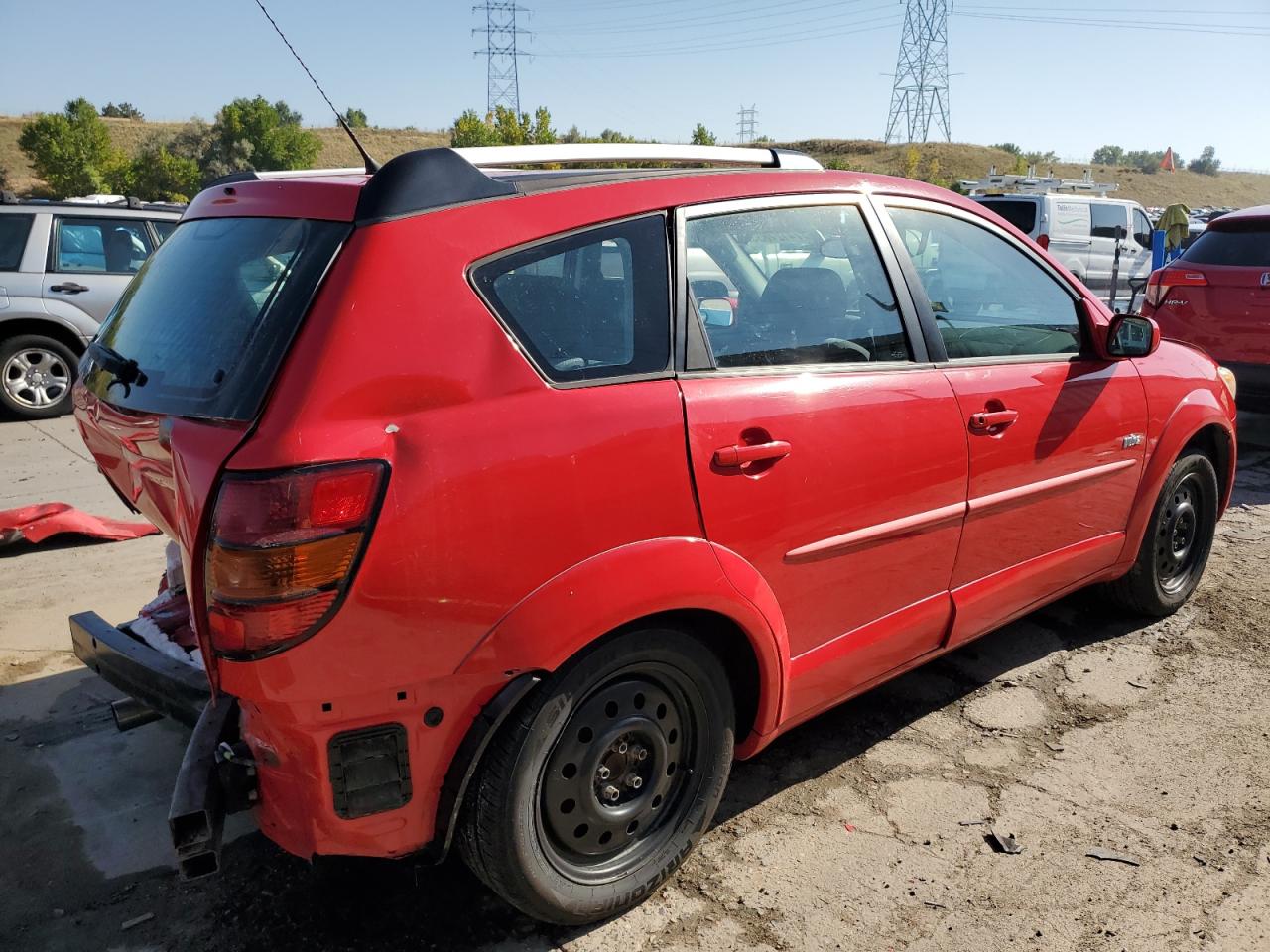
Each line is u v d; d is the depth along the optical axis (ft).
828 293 9.10
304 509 6.06
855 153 322.34
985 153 315.17
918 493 9.42
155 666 8.03
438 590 6.49
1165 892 8.43
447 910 8.18
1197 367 13.50
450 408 6.67
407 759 6.69
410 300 6.65
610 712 7.65
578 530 7.04
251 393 6.51
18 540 16.97
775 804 9.71
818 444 8.48
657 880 8.21
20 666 12.51
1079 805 9.69
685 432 7.62
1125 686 12.12
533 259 7.27
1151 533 13.12
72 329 28.71
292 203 7.47
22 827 9.29
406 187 6.89
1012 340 10.77
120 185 212.02
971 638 10.89
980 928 8.01
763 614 8.23
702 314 8.13
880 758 10.56
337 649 6.28
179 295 7.92
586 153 8.55
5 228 28.22
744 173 8.96
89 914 8.13
